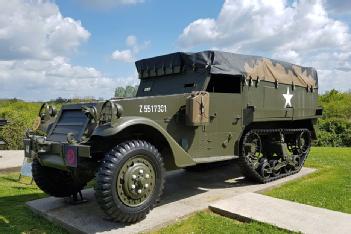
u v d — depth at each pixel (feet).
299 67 23.06
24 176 23.53
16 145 36.32
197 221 14.24
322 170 23.75
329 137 52.80
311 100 24.00
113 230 12.97
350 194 17.90
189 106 16.02
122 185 12.60
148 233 13.09
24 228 14.07
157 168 13.51
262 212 14.64
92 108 13.50
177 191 18.29
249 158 19.61
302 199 17.12
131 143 12.96
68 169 13.78
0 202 17.48
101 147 14.06
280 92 20.94
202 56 17.57
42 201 16.74
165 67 19.02
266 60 20.22
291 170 22.52
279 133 21.74
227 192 18.03
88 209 15.47
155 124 13.64
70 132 14.12
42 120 16.38
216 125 17.71
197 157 17.11
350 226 13.20
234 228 13.47
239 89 18.74
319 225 13.29
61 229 13.91
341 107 71.67
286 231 12.92
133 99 14.69
